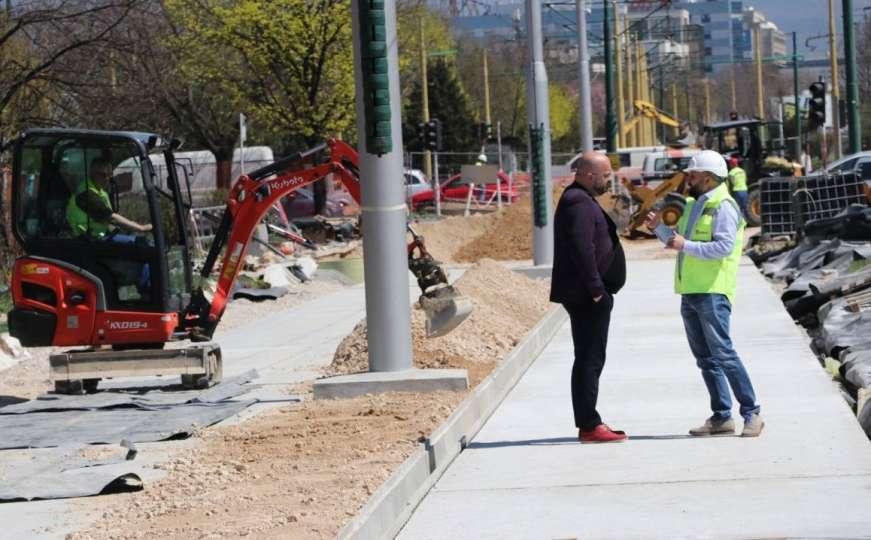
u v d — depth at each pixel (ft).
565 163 329.93
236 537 33.55
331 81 216.95
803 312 84.74
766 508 36.76
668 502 38.06
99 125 125.29
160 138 67.46
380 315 59.26
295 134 218.59
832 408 50.96
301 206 224.53
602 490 40.04
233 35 205.67
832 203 135.74
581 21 143.54
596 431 47.14
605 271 46.78
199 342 68.03
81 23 118.42
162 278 65.72
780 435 46.37
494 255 160.15
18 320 65.92
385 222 58.95
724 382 46.88
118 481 42.39
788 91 618.85
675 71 495.41
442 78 345.10
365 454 44.09
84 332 65.72
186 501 39.19
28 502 42.04
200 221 149.69
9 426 56.39
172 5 202.49
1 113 116.78
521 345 68.03
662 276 116.78
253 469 43.32
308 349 82.28
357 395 57.82
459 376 57.36
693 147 229.45
